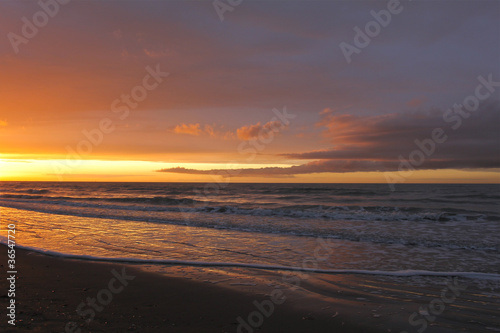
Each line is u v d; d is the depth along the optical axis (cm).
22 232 1199
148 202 3097
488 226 1373
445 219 1622
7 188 7100
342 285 608
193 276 658
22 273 660
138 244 990
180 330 405
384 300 529
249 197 3953
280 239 1078
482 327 428
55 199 3500
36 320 417
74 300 505
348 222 1515
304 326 429
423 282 629
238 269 716
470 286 602
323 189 5316
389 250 920
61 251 880
